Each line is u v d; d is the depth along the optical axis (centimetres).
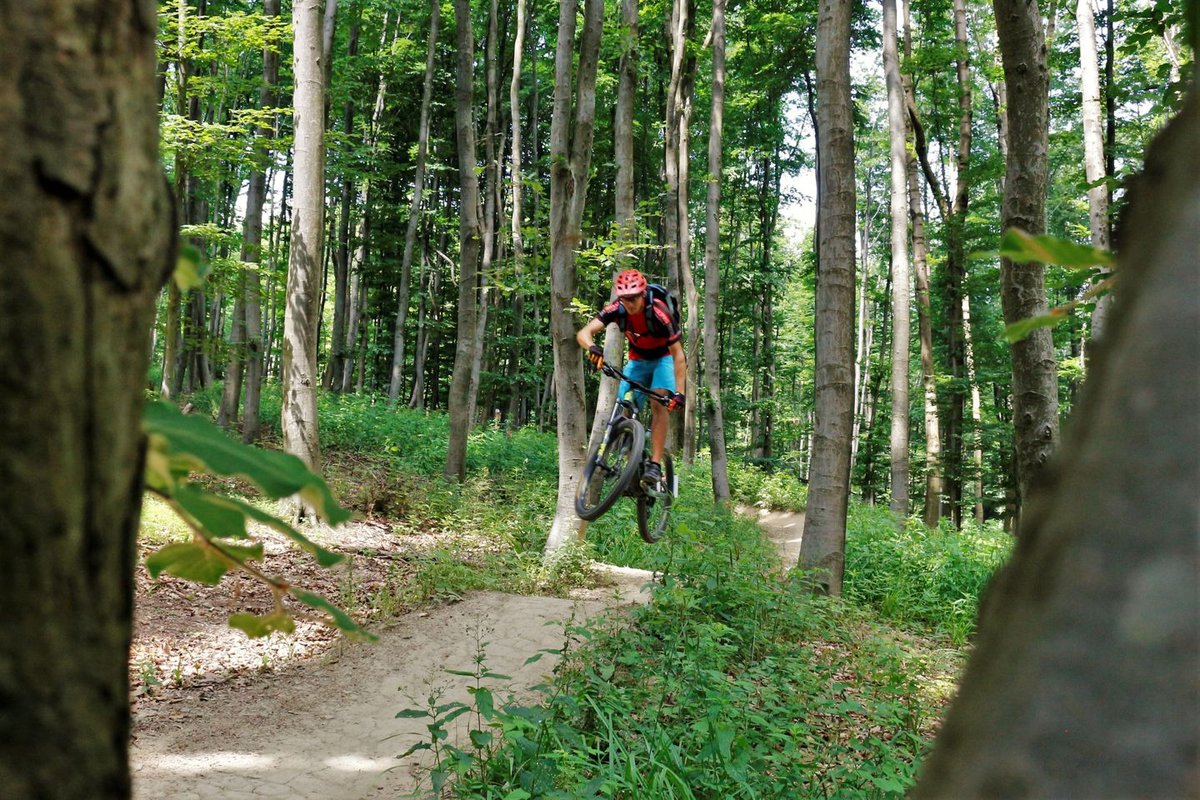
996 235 1947
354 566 833
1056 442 545
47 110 43
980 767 25
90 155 44
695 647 580
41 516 42
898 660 604
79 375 44
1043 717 23
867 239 3450
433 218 2617
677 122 1728
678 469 1708
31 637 42
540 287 1382
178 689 562
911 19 2186
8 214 41
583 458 961
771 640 661
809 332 4403
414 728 534
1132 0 1393
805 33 2394
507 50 2689
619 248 1116
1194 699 21
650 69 2347
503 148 2392
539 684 549
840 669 636
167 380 859
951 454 2144
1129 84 1244
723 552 808
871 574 1123
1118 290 31
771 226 3184
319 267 970
